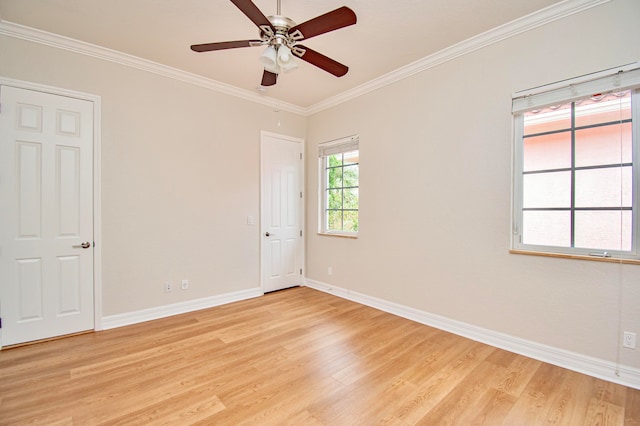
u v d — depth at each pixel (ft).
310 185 14.75
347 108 12.66
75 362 7.31
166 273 10.58
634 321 6.31
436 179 9.59
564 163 7.34
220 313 10.87
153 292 10.30
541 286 7.52
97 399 5.91
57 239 8.66
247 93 12.53
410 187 10.34
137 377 6.68
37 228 8.39
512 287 8.00
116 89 9.54
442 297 9.47
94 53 9.11
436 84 9.53
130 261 9.85
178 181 10.84
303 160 14.84
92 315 9.18
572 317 7.07
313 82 11.53
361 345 8.31
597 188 6.91
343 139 12.91
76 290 8.95
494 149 8.30
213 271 11.75
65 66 8.71
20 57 8.10
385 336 8.91
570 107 7.23
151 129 10.23
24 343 8.22
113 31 8.28
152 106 10.23
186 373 6.86
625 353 6.41
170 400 5.90
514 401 5.91
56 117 8.62
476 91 8.61
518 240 8.05
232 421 5.32
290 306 11.68
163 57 9.73
